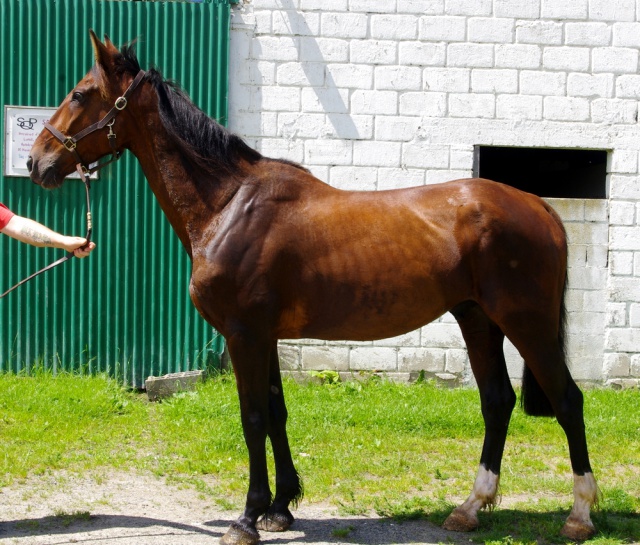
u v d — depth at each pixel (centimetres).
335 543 374
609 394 684
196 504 428
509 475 482
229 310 367
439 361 714
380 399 643
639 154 717
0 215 374
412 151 712
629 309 720
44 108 689
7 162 688
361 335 381
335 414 591
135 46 694
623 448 534
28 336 697
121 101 383
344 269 367
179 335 705
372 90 709
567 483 461
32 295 696
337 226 371
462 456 519
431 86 711
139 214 697
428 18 707
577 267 718
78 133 388
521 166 957
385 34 707
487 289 369
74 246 374
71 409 598
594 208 717
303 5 704
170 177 382
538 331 371
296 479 398
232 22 704
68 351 700
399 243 368
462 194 376
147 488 454
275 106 709
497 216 367
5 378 670
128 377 704
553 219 392
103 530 385
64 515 404
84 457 504
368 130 710
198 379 679
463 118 712
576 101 714
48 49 691
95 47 383
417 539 379
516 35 709
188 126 380
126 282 700
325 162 712
